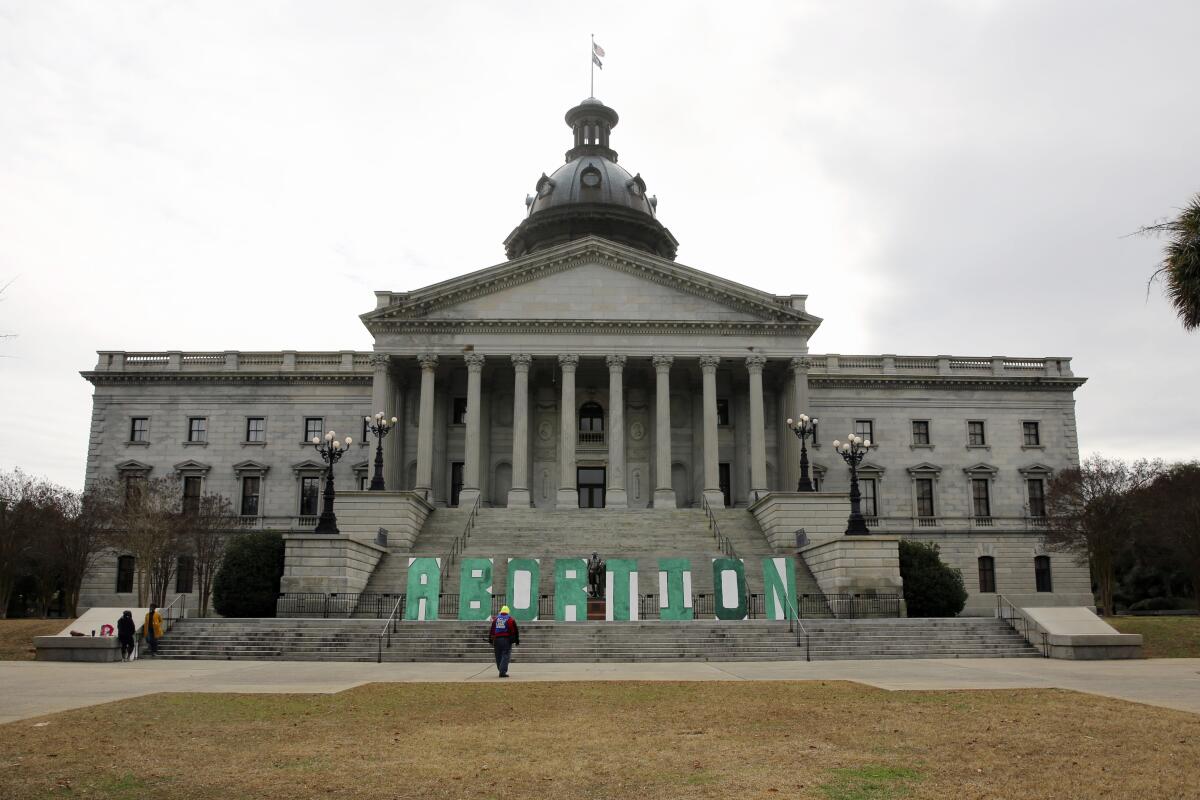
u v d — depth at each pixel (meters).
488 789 12.66
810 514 54.75
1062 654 33.34
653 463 70.94
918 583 48.56
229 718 18.39
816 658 33.69
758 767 13.95
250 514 72.44
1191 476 67.44
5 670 28.84
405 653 33.31
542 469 71.12
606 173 85.50
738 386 71.44
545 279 66.88
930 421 75.81
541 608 45.22
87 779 13.02
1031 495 75.25
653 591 47.12
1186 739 15.80
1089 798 11.98
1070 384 76.88
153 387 74.50
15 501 66.88
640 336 65.94
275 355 75.19
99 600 69.31
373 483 55.06
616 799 12.12
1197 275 21.33
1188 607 80.50
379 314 65.19
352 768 13.91
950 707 19.73
